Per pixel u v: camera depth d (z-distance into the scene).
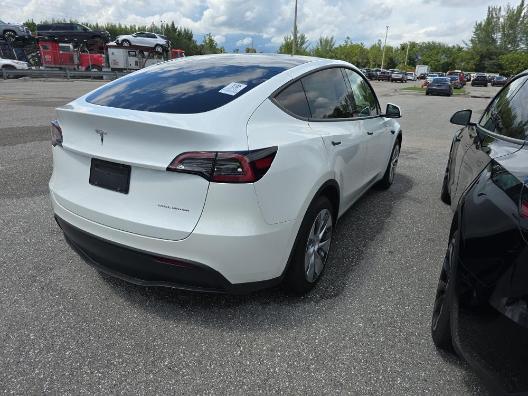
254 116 2.51
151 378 2.20
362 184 4.11
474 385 2.21
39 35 35.66
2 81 24.95
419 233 4.12
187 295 2.94
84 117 2.47
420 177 6.25
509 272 1.71
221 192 2.23
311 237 2.89
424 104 21.86
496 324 1.72
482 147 2.93
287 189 2.49
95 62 34.12
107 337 2.49
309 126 2.92
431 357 2.40
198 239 2.27
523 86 3.16
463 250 1.97
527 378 1.64
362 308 2.85
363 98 4.19
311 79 3.19
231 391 2.13
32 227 3.95
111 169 2.46
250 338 2.52
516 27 104.88
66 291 2.94
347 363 2.34
